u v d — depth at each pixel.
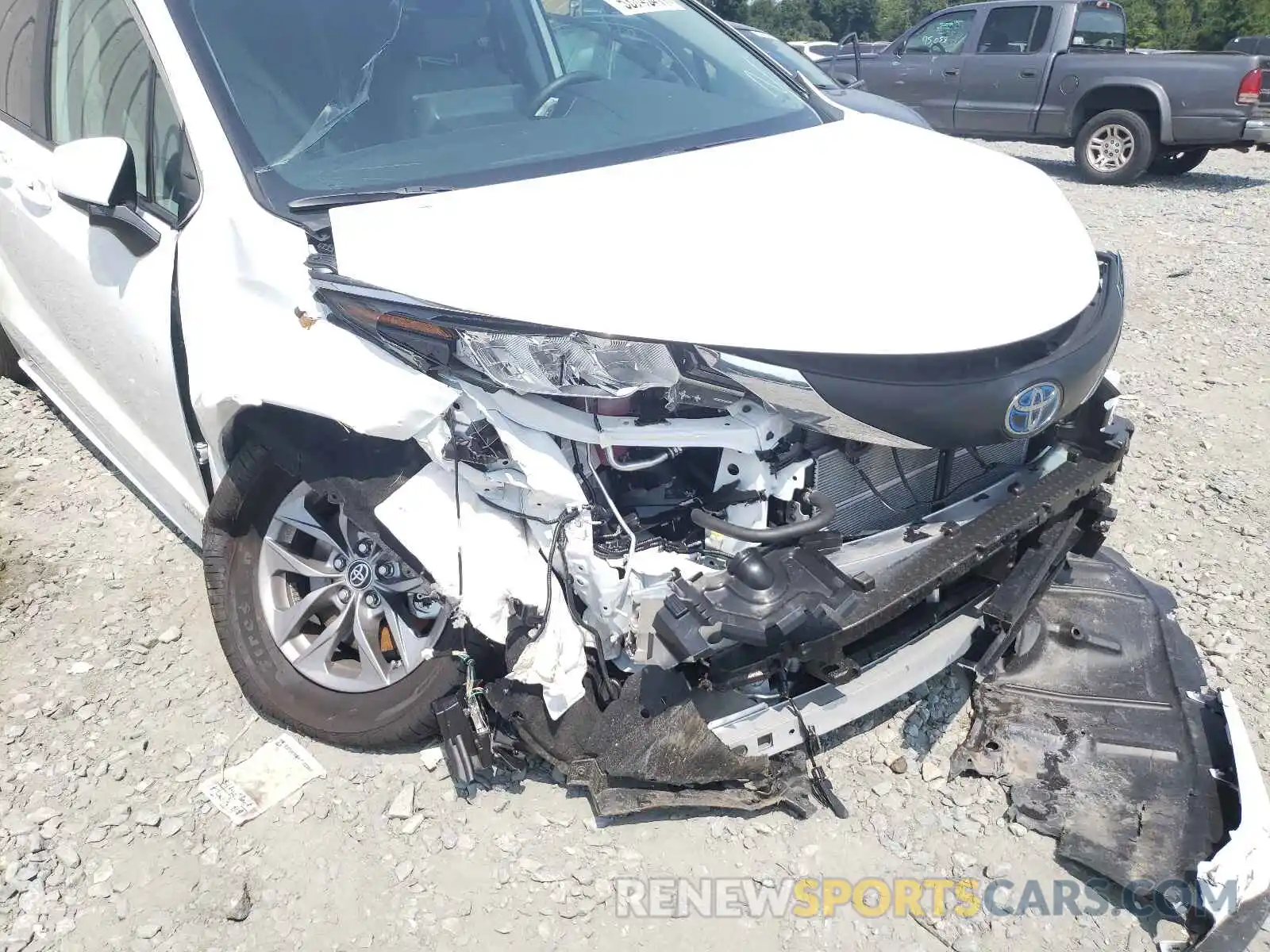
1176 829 2.31
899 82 11.81
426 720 2.46
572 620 2.10
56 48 3.23
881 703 2.38
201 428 2.60
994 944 2.15
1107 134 10.45
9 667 2.96
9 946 2.15
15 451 4.15
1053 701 2.70
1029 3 10.75
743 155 2.67
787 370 2.04
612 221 2.22
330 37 2.71
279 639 2.68
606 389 1.99
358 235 2.18
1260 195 9.77
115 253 2.83
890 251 2.24
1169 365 5.26
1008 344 2.14
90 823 2.44
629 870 2.31
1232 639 3.06
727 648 2.08
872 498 2.41
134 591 3.30
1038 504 2.46
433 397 2.03
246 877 2.30
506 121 2.76
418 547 2.08
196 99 2.54
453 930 2.18
